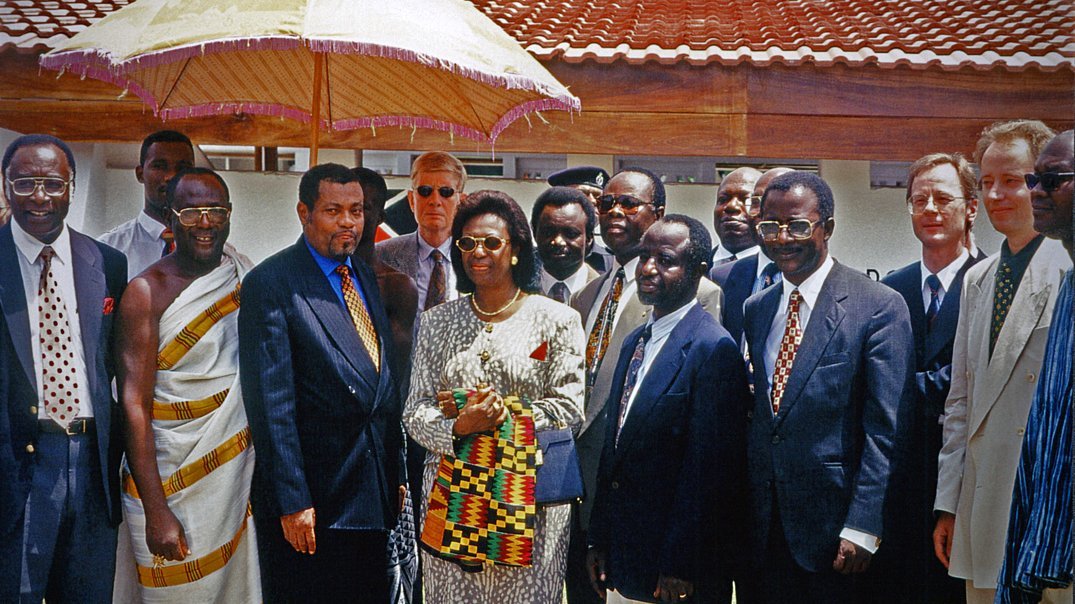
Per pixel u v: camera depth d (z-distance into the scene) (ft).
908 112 18.12
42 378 13.64
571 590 14.29
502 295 13.30
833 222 13.66
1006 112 18.07
